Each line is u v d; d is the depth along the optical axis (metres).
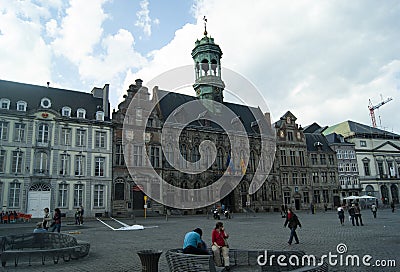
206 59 50.94
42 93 44.69
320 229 22.39
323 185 66.50
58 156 41.84
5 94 41.50
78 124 43.94
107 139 45.56
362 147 74.38
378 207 64.75
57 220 19.38
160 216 44.03
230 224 28.55
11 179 38.66
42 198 40.16
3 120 39.56
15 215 35.94
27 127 40.72
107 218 40.94
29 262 10.85
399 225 24.59
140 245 15.62
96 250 14.07
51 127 42.12
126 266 10.59
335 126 84.06
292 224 15.56
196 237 8.94
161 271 9.79
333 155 69.44
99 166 44.22
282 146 63.41
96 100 48.59
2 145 38.97
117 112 47.22
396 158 76.75
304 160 65.25
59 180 41.25
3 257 10.55
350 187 69.44
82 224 31.09
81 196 42.28
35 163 40.44
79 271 9.91
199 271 7.03
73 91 47.84
